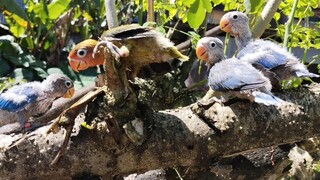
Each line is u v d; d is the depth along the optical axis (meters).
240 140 1.01
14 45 2.48
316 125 1.05
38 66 2.46
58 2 1.86
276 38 2.14
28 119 1.04
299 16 1.62
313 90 1.09
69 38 2.59
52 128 0.90
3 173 0.93
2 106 1.02
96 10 2.52
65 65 2.50
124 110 0.91
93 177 0.96
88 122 0.92
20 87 1.05
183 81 1.46
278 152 1.25
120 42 0.87
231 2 1.62
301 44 1.64
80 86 2.35
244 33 1.29
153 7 1.53
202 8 1.25
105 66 0.87
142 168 0.98
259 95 0.96
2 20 2.67
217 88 0.99
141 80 1.40
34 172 0.93
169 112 1.01
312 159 1.33
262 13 1.39
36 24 2.48
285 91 1.08
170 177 1.23
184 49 1.53
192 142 0.98
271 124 1.01
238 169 1.18
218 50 1.16
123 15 2.40
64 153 0.92
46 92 1.06
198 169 1.07
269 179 1.25
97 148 0.93
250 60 1.08
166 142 0.96
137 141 0.93
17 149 0.92
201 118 1.00
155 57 0.90
